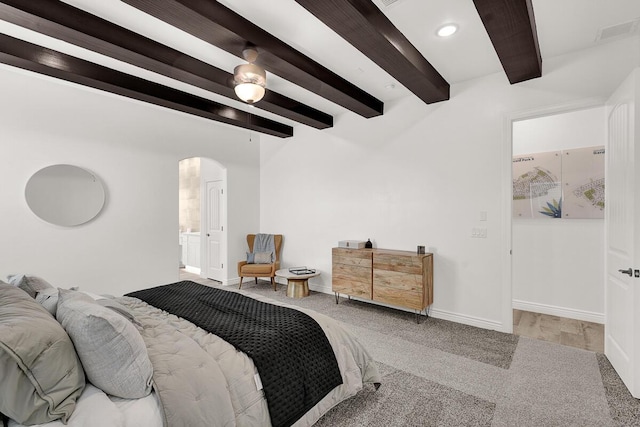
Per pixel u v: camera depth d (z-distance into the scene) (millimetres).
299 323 1891
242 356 1534
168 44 2664
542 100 2975
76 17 2168
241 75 2602
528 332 3189
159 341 1579
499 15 1977
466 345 2885
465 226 3451
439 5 2154
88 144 3758
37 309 1306
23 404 985
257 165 5781
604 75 2684
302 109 4176
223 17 2150
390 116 4051
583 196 3471
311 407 1635
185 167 7164
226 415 1280
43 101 3438
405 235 3930
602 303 3398
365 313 3824
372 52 2451
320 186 4867
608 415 1874
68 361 1124
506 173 3182
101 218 3865
